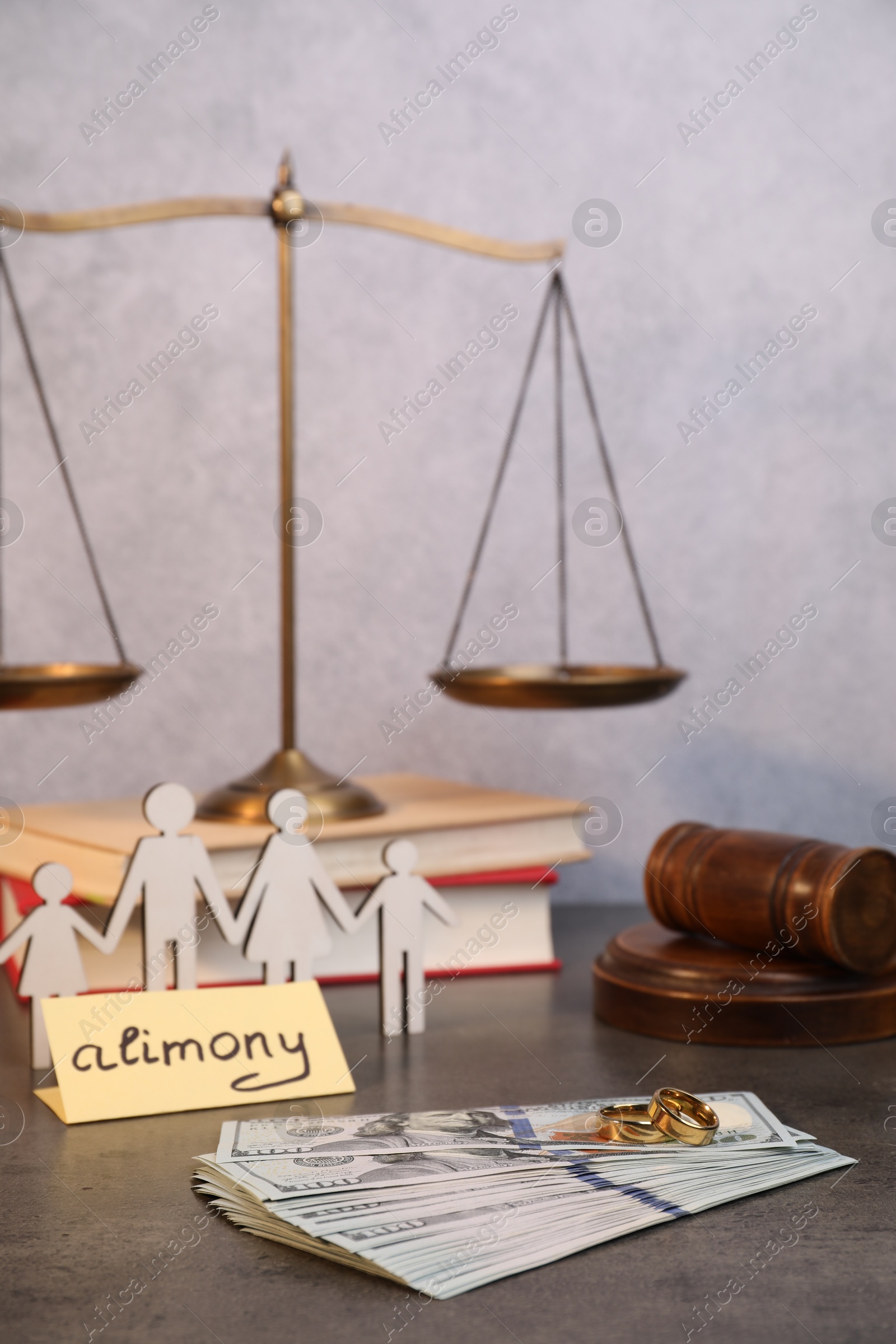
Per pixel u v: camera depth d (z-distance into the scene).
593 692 0.95
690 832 0.94
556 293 1.24
